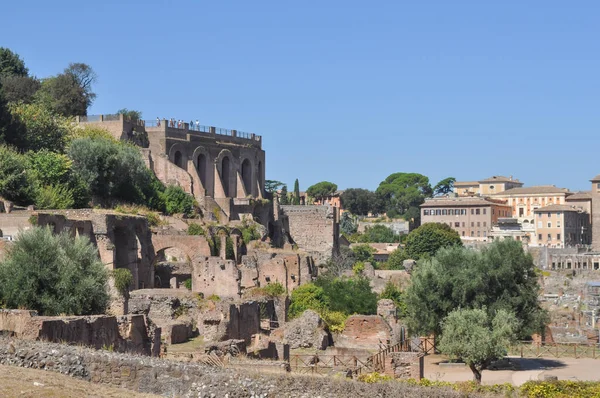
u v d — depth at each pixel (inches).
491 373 3161.9
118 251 4217.5
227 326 3174.2
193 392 1664.6
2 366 1711.4
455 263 3713.1
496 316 3110.2
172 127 7450.8
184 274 4667.8
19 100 7322.8
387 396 1680.6
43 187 4975.4
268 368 2290.8
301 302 4384.8
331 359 3031.5
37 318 2039.9
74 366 1732.3
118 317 2361.0
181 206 6161.4
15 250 2721.5
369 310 4402.1
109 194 5600.4
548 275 7815.0
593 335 4404.5
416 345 3533.5
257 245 5797.2
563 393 2116.1
